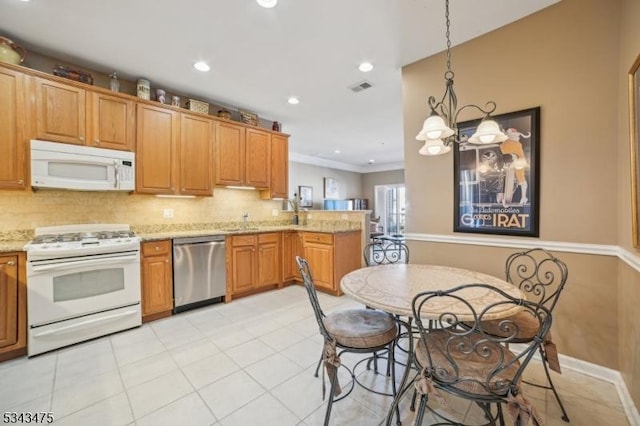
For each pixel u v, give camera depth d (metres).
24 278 2.12
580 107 1.93
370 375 1.95
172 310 2.96
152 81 3.07
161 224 3.30
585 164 1.92
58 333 2.20
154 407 1.60
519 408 1.06
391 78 3.06
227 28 2.21
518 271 2.18
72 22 2.11
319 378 1.88
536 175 2.09
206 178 3.37
